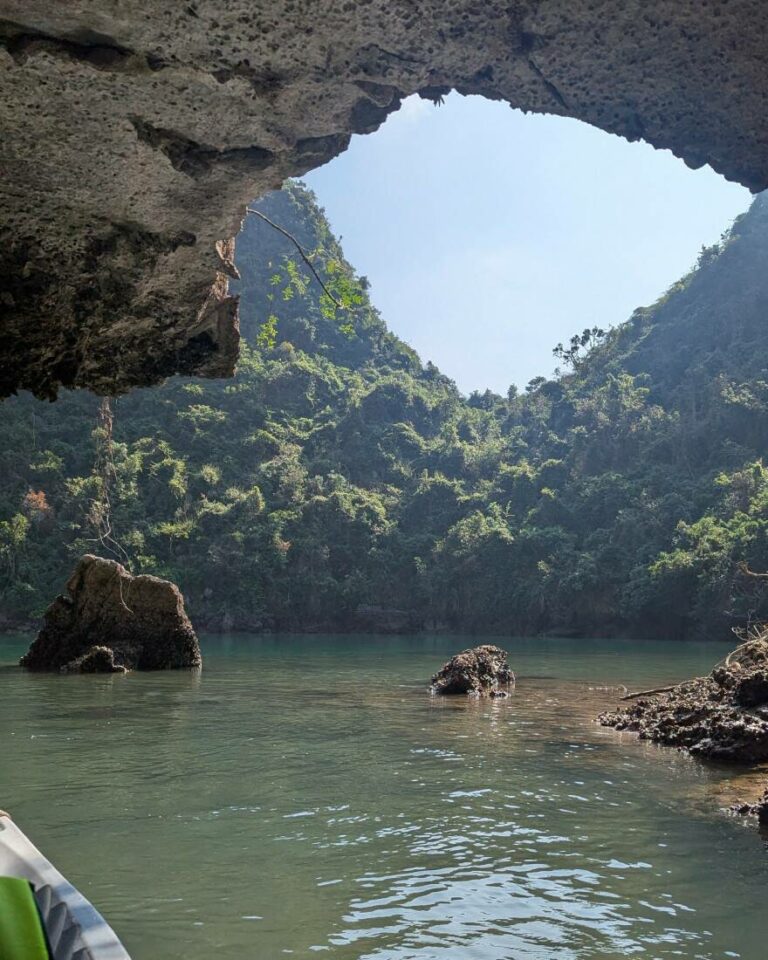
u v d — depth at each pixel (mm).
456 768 9734
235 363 6016
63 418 83250
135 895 5578
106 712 14820
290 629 70000
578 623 64812
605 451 82500
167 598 24172
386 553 73375
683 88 2789
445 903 5441
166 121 3266
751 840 6754
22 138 3352
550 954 4672
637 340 110312
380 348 128625
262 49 2852
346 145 3584
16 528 65188
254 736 12180
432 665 27969
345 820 7418
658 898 5504
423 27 2729
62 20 2758
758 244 106062
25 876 3654
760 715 10609
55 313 4664
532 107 3098
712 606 56594
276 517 74500
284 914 5250
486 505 81875
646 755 10547
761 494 63812
